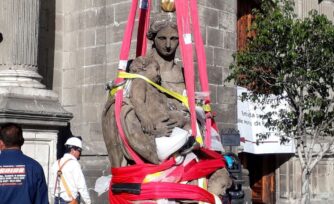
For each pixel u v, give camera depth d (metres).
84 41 14.79
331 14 19.91
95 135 14.26
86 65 14.69
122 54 5.04
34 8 13.12
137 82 4.80
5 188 6.03
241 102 15.62
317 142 15.19
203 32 14.74
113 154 4.93
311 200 17.81
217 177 5.01
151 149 4.70
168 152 4.71
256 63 13.21
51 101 12.69
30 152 12.13
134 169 4.75
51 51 14.84
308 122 13.79
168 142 4.71
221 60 15.15
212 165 4.96
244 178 15.20
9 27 12.89
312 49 12.88
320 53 12.86
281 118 13.98
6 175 6.05
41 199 6.21
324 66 13.02
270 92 13.75
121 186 4.82
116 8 14.17
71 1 15.14
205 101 5.29
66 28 15.16
